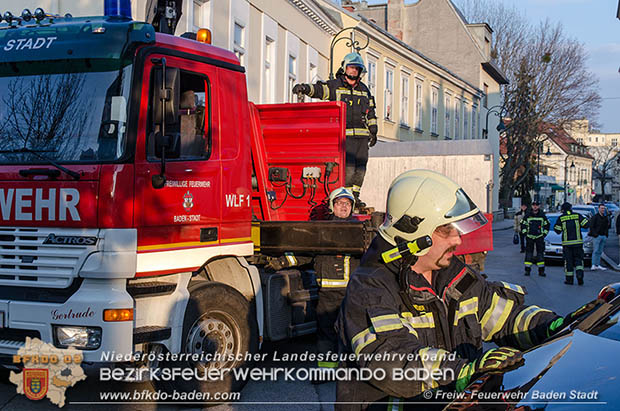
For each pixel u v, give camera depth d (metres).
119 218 4.43
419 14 44.31
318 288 6.01
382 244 2.53
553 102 46.56
